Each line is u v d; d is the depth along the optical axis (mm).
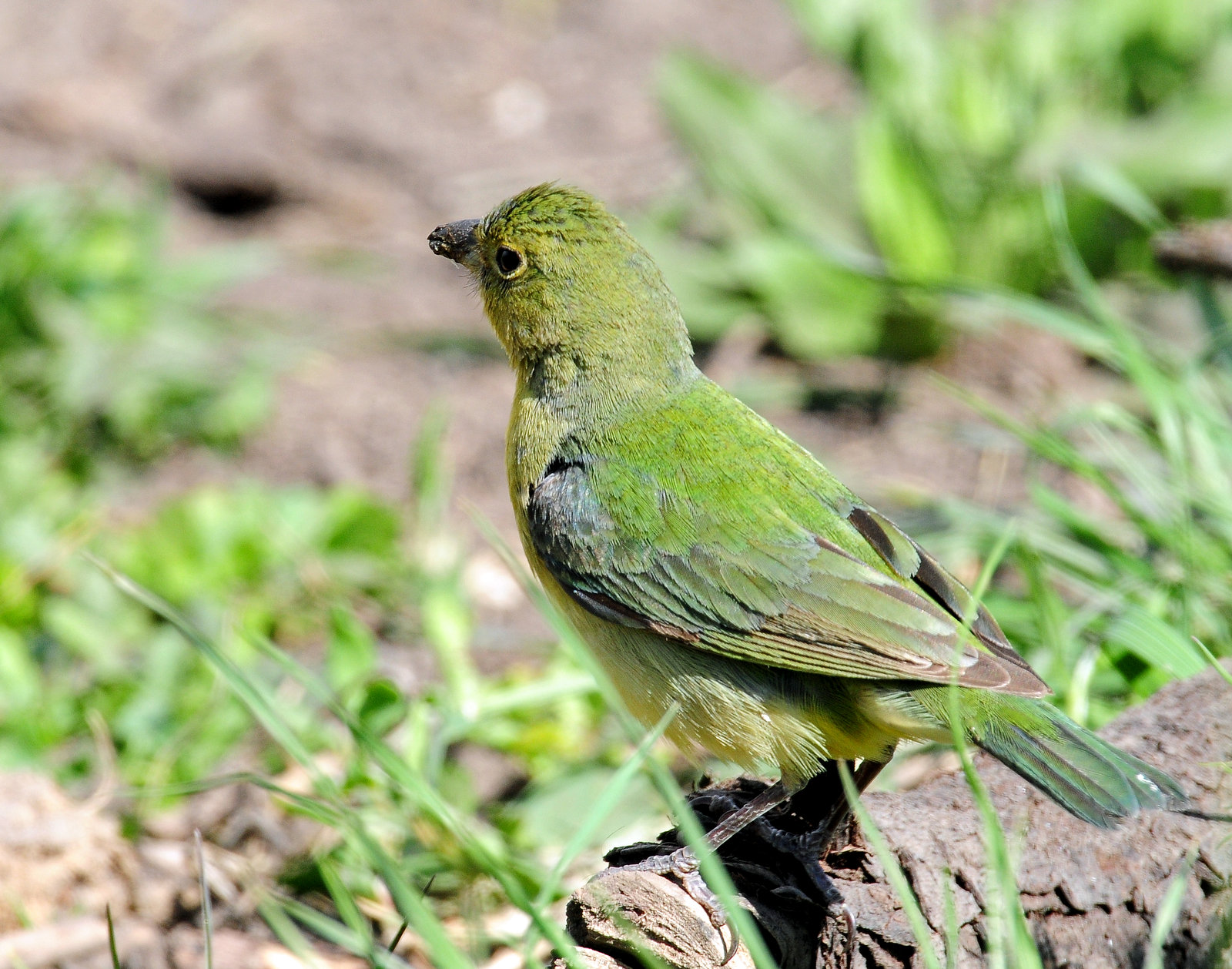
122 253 15742
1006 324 15109
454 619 10719
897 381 15172
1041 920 6695
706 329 15578
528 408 8703
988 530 10758
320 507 13039
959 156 15172
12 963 8242
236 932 8914
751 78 19734
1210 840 6961
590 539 8008
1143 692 8844
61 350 14820
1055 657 8867
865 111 16562
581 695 10695
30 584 12305
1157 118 15367
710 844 6984
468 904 8602
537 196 8633
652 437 8258
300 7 21359
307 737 10164
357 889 9109
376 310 16875
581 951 6695
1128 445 12992
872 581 7484
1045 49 16344
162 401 14820
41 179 17547
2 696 10836
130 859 9156
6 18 20594
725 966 6539
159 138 18641
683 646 7770
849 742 7445
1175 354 11711
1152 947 6316
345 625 10727
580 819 9781
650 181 18062
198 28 20672
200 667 11133
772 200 15758
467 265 9023
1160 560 10141
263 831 9680
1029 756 6688
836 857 6863
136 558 12578
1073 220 14797
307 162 18703
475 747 10820
